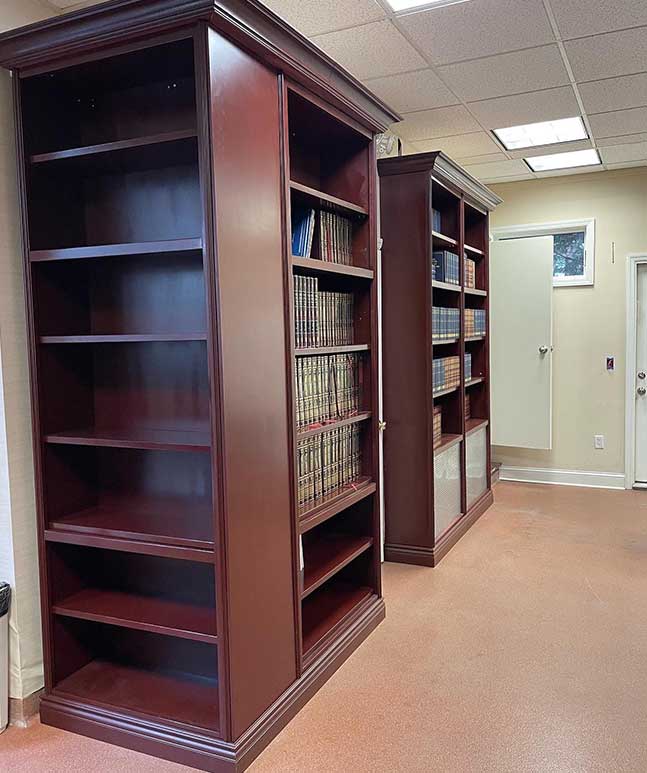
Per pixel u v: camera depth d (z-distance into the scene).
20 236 2.33
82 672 2.49
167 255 2.33
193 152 2.11
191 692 2.34
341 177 3.03
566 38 2.95
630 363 5.54
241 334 2.06
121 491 2.52
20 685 2.36
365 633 2.95
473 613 3.22
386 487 3.95
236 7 1.90
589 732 2.24
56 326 2.35
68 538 2.28
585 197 5.59
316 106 2.50
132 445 2.14
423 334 3.79
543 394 5.70
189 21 1.87
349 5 2.63
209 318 1.95
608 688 2.52
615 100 3.76
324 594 3.09
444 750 2.16
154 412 2.40
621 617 3.15
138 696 2.33
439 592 3.48
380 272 3.87
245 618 2.10
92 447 2.52
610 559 3.94
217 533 2.00
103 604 2.37
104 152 2.10
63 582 2.41
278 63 2.21
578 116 4.05
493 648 2.86
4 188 2.27
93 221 2.45
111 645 2.60
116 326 2.45
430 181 3.71
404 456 3.90
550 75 3.38
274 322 2.26
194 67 2.09
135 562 2.51
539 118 4.06
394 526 3.96
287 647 2.36
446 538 4.11
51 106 2.32
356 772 2.06
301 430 2.56
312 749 2.17
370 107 2.82
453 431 4.48
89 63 2.10
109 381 2.47
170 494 2.45
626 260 5.49
